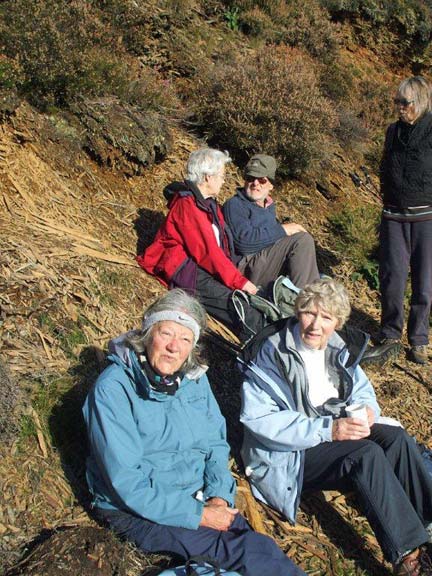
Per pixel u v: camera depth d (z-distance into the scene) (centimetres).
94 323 430
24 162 529
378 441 369
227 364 479
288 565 310
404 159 528
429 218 534
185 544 308
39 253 450
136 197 602
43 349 389
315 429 355
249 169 538
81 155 580
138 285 493
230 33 902
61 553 289
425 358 557
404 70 1133
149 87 682
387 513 335
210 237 495
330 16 1084
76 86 595
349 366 384
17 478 327
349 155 843
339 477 351
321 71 930
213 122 714
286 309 475
